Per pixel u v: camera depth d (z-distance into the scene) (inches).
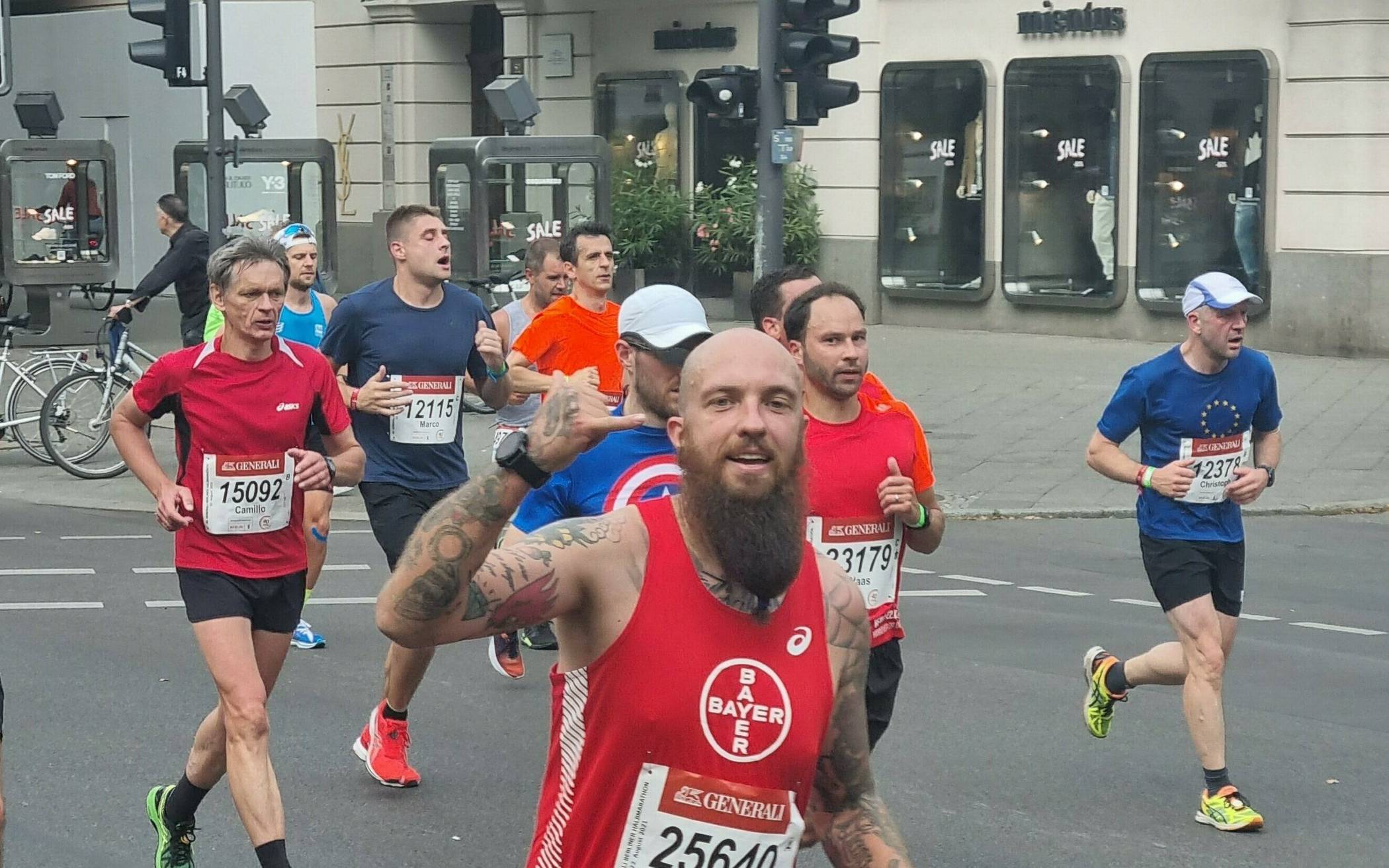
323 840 227.5
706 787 106.7
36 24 1164.5
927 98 869.8
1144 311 804.6
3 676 309.6
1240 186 764.0
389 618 105.1
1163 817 239.0
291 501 213.5
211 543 209.2
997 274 855.7
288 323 354.9
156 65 524.1
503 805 241.9
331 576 404.5
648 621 106.4
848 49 456.8
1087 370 720.3
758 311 226.1
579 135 955.3
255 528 210.2
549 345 310.2
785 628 108.9
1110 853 224.4
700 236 919.7
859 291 904.3
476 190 686.5
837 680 112.7
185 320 584.4
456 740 273.0
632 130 983.0
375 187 1075.3
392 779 248.5
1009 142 840.3
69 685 303.6
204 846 227.9
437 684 308.7
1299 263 745.0
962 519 481.4
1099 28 802.8
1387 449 557.9
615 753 107.0
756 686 107.3
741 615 107.7
